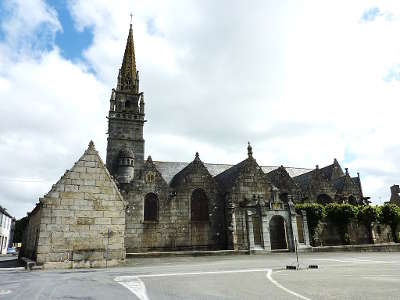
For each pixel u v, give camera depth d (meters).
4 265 23.59
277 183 39.75
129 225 32.50
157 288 10.38
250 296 8.78
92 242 21.38
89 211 21.80
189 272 15.40
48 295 9.41
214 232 34.75
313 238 35.72
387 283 10.91
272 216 33.62
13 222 76.69
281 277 12.90
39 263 19.80
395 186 57.72
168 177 39.50
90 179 22.36
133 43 51.56
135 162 42.53
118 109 44.38
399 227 39.94
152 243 32.66
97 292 9.78
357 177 46.53
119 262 21.47
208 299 8.45
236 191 35.75
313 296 8.62
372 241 38.06
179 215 34.25
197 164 36.69
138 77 48.03
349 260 21.78
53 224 20.80
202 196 35.81
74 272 16.67
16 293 9.84
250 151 38.22
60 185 21.58
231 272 15.17
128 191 33.50
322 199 40.56
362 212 37.97
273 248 34.41
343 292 9.19
